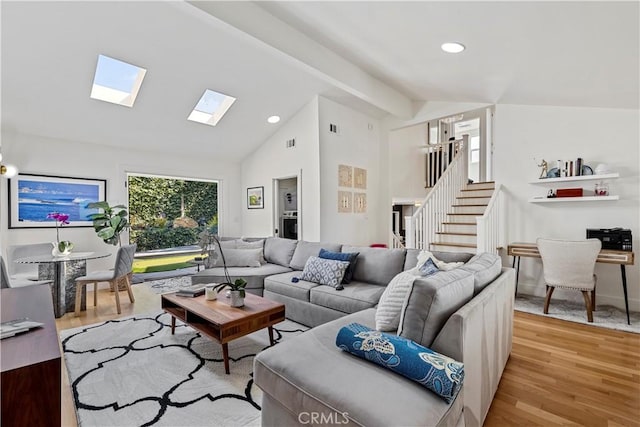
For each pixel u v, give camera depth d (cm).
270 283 350
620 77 252
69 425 173
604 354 252
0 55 319
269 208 616
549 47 220
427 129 765
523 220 428
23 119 409
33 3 279
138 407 186
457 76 344
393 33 263
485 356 170
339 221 549
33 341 136
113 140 499
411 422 108
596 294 380
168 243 738
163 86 419
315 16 280
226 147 605
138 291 462
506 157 441
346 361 147
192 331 303
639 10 154
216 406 186
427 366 125
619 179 365
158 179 723
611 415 179
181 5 246
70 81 372
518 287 430
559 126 402
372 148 618
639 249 355
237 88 462
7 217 420
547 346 266
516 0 170
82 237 481
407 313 152
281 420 142
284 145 581
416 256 297
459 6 192
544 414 180
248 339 281
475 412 152
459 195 601
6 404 112
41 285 236
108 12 304
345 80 388
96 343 276
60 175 462
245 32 278
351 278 329
